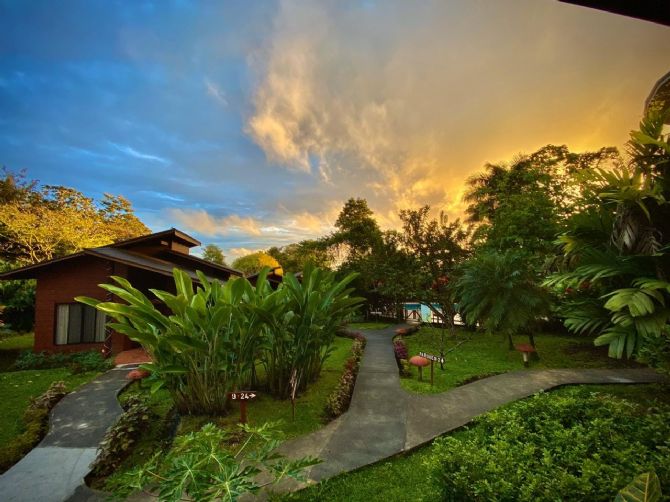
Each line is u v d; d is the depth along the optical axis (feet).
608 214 13.58
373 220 79.82
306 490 11.10
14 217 61.31
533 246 37.42
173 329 16.26
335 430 15.56
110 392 21.84
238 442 14.25
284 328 19.02
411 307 68.18
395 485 11.17
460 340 38.52
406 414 17.34
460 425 15.62
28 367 29.12
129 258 35.01
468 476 7.34
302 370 20.31
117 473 12.71
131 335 15.76
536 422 10.28
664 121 11.79
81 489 11.53
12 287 43.57
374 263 53.62
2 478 12.17
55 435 15.78
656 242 11.39
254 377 20.85
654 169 11.81
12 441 15.12
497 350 32.19
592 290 16.12
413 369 26.61
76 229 69.77
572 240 14.55
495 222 44.45
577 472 7.56
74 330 34.96
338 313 23.41
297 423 16.37
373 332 49.42
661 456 7.38
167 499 6.41
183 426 15.85
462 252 44.62
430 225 45.52
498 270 29.55
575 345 32.07
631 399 17.88
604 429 9.32
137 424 15.57
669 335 12.42
